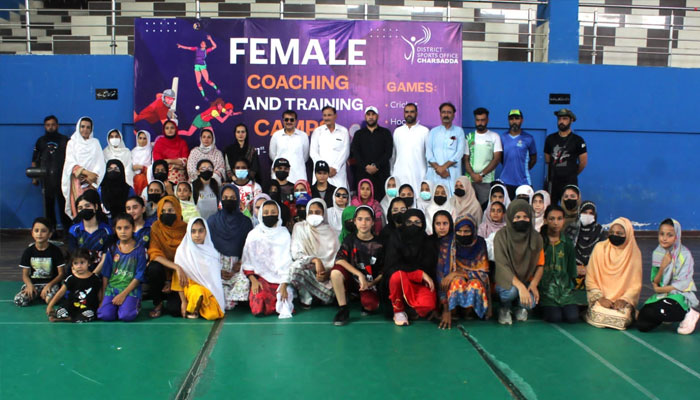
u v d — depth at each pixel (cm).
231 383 292
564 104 778
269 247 434
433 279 408
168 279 441
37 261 438
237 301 439
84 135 655
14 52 849
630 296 396
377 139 645
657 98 791
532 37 852
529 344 358
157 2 845
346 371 310
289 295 430
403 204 437
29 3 761
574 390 287
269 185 582
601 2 866
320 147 653
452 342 361
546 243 421
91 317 400
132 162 671
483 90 768
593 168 796
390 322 405
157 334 373
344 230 476
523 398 277
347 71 728
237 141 644
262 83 721
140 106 716
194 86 719
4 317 406
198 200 542
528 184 651
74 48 848
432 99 736
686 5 870
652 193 809
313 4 845
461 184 543
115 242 425
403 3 848
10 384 288
